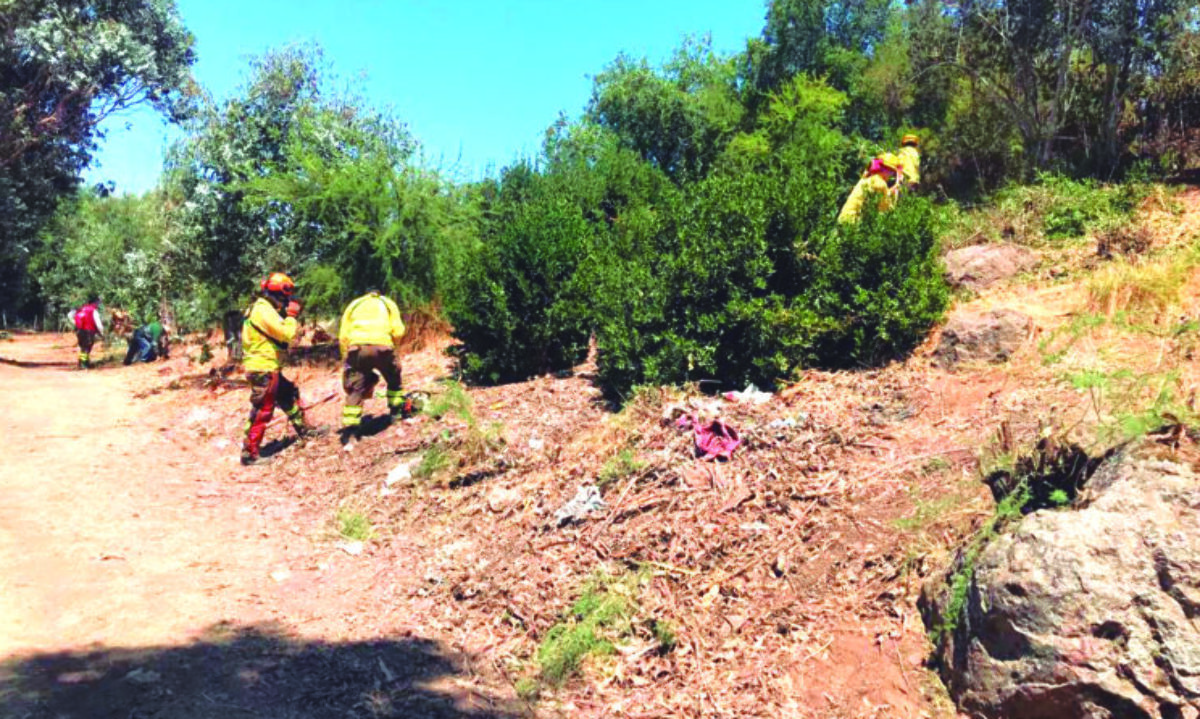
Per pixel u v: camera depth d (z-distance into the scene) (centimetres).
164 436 1037
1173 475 341
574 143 2153
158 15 2261
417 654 452
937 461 507
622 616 454
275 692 402
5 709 368
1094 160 1484
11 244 2403
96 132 2305
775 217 766
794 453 571
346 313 875
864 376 702
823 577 446
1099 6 1507
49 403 1295
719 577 467
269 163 1576
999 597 342
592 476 620
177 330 2611
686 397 711
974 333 669
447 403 838
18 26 2017
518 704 400
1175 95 1459
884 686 371
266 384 877
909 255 750
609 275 858
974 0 1675
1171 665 302
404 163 1460
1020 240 1025
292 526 680
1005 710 329
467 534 604
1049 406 531
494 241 1021
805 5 2633
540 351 994
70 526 657
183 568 576
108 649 442
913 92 2020
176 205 1953
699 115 2688
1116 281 707
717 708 378
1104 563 325
